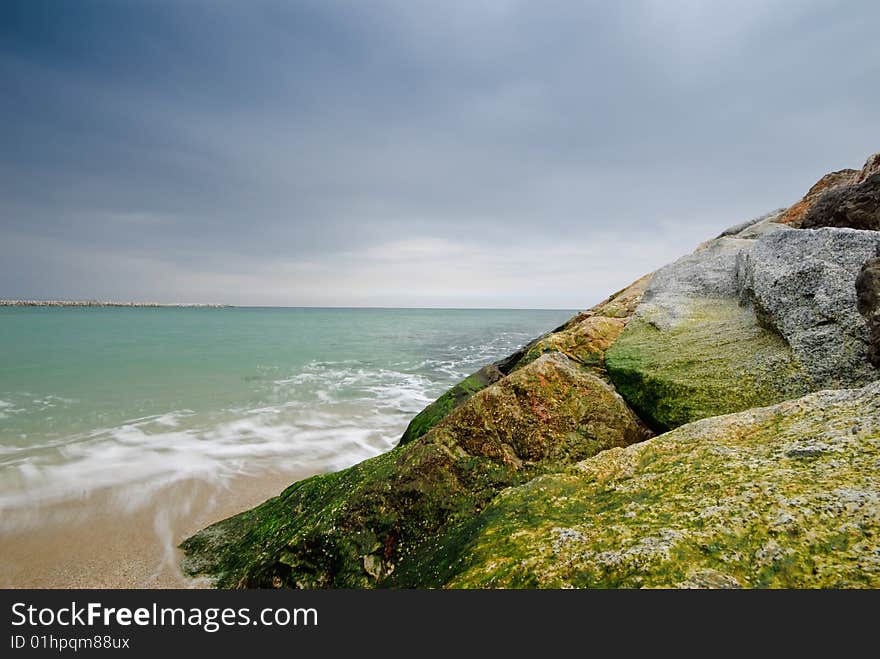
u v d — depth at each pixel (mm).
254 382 25750
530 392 6801
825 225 9891
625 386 8203
